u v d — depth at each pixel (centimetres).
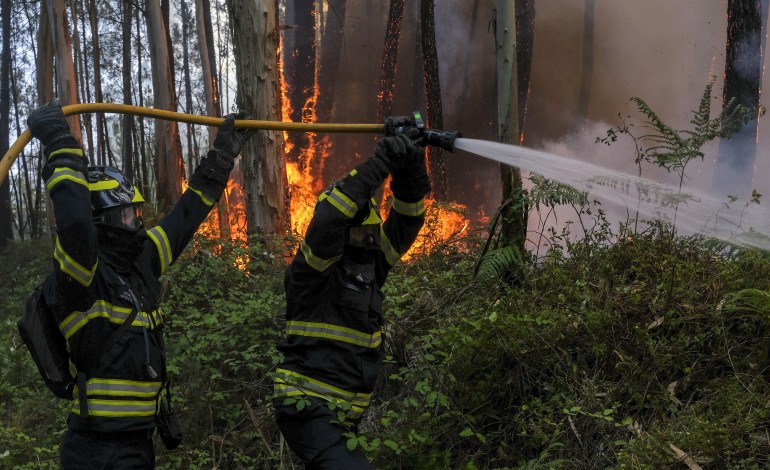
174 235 375
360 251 372
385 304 564
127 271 354
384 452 440
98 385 337
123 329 342
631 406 440
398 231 385
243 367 539
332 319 366
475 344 472
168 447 366
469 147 395
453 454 453
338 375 363
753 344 444
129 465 344
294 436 364
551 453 426
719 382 425
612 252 536
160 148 1764
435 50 1549
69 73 1380
